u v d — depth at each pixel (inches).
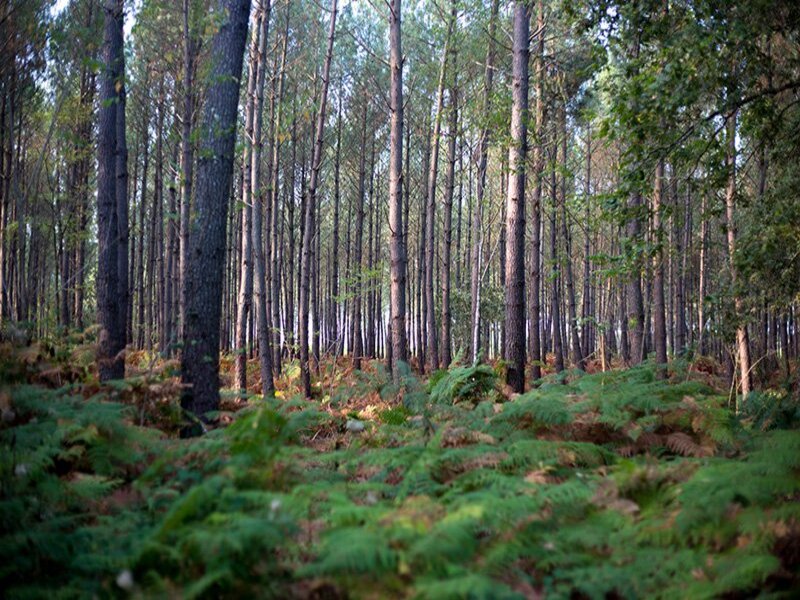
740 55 280.2
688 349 366.3
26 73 508.4
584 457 188.4
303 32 783.1
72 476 170.4
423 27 751.1
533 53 513.7
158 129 746.8
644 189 305.9
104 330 315.6
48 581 123.4
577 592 122.0
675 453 214.1
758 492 136.7
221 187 273.0
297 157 994.7
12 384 210.7
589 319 609.3
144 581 114.8
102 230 342.6
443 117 665.6
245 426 163.3
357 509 127.7
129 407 207.9
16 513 135.3
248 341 884.6
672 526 135.6
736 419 264.1
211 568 112.5
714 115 284.8
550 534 137.3
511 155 402.6
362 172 959.6
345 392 386.6
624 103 287.1
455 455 174.2
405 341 424.8
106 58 346.3
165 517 133.4
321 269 1471.5
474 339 729.6
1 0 430.6
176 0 428.1
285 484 160.6
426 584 104.0
